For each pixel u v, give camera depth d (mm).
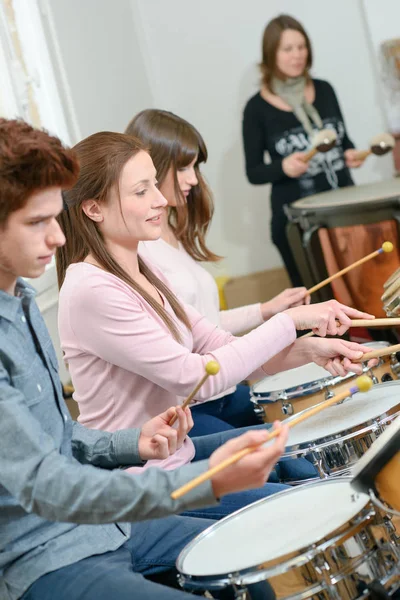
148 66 5219
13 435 1320
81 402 1910
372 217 3152
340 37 5102
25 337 1461
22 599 1435
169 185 2451
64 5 4016
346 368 1971
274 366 2074
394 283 2150
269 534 1435
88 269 1839
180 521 1616
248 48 5176
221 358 1845
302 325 1997
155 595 1337
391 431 1305
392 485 1318
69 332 1856
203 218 2566
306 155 4004
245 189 5309
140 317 1817
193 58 5230
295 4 5098
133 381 1864
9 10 3615
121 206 1868
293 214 3484
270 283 5125
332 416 1893
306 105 4332
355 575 1340
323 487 1593
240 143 5273
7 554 1428
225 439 2000
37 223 1347
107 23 4613
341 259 3285
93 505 1302
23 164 1295
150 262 2105
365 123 5180
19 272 1379
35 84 3713
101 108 4273
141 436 1664
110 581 1388
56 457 1333
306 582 1314
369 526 1387
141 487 1302
